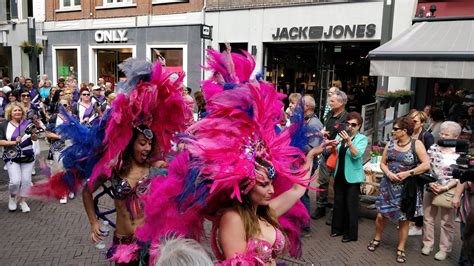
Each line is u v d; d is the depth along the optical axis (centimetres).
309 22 1202
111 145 296
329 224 592
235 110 199
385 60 855
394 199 468
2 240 511
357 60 1202
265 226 215
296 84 1312
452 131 455
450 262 479
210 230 217
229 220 201
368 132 726
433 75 805
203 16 1388
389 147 476
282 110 221
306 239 536
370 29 1103
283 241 217
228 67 222
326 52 1219
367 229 582
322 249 507
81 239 520
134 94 291
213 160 192
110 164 297
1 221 579
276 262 238
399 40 916
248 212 205
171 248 174
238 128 199
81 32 1731
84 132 315
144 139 304
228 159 192
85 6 1698
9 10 2081
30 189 338
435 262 479
